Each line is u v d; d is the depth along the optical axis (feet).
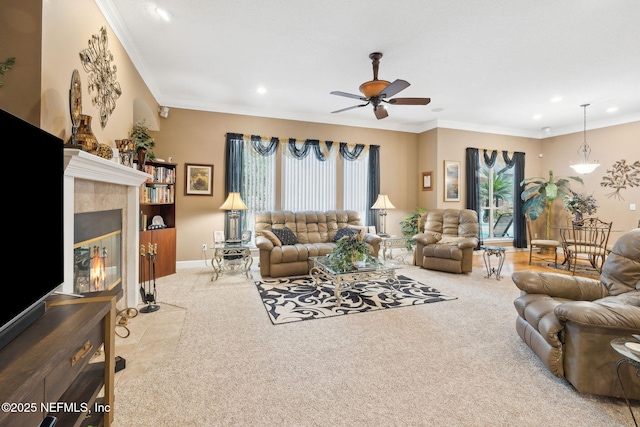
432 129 20.29
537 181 21.85
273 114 17.89
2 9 5.49
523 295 7.59
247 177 17.40
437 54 11.03
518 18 8.82
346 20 9.02
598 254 15.48
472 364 6.77
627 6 8.20
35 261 3.97
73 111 6.56
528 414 5.17
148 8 8.52
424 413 5.18
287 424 4.90
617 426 4.91
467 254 15.14
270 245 13.93
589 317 5.43
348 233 16.40
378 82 10.43
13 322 3.45
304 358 6.98
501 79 13.32
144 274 12.51
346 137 19.74
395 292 12.10
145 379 6.09
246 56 11.32
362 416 5.10
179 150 16.11
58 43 6.15
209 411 5.18
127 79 10.57
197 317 9.38
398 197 21.25
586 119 19.56
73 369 3.57
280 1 8.18
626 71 12.48
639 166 17.97
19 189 3.67
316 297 11.39
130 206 9.89
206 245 16.67
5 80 5.49
